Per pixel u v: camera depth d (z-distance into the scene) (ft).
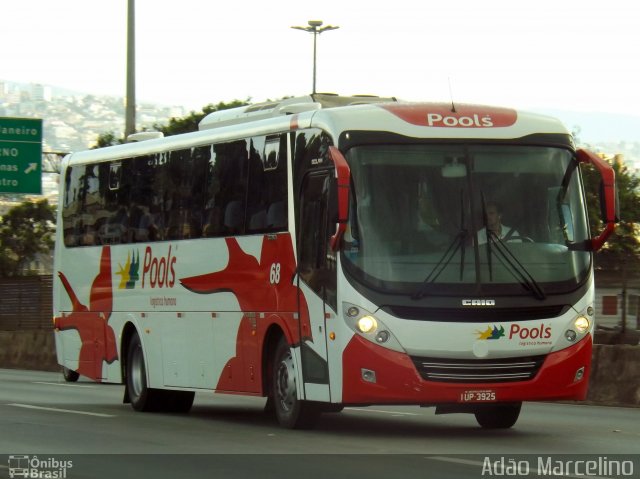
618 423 66.39
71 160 87.40
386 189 56.65
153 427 63.87
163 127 233.14
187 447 53.62
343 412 74.90
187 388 71.61
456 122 58.03
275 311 62.69
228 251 67.41
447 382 55.31
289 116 62.59
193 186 71.51
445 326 55.26
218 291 68.28
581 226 58.13
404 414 73.36
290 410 61.82
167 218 74.13
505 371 55.83
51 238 284.00
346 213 54.80
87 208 84.33
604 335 85.81
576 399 57.26
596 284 86.48
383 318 55.36
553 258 57.00
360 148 57.06
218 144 69.36
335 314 56.65
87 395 92.22
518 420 68.49
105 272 81.41
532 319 56.08
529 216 57.21
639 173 163.43
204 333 69.82
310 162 59.82
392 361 55.11
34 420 67.21
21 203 284.41
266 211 63.93
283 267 61.98
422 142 57.36
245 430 62.03
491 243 56.34
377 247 56.03
